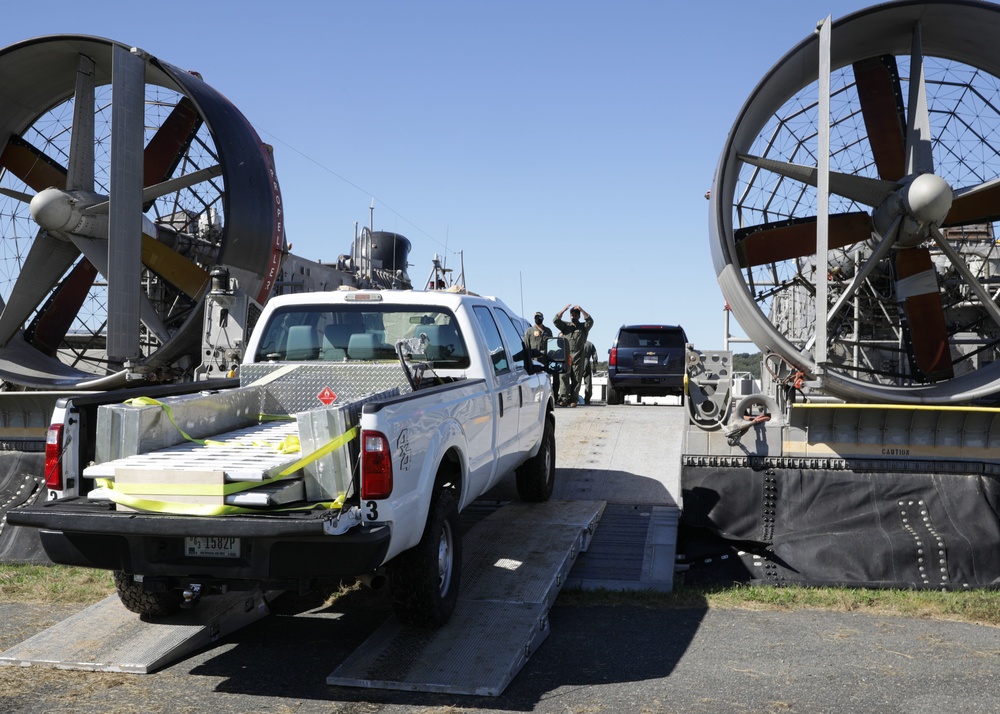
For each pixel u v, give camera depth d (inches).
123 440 176.7
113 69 362.3
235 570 166.4
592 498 335.3
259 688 172.6
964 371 442.0
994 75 324.5
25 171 453.4
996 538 246.1
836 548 251.3
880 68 326.3
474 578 222.5
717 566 258.1
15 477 292.2
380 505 164.6
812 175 303.3
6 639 203.8
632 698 166.2
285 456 173.8
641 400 821.2
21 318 422.6
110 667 180.7
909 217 292.4
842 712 158.7
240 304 355.9
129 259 363.9
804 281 355.9
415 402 183.0
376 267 809.5
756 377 294.4
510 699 165.9
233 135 431.2
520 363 298.0
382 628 193.0
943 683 173.8
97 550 171.3
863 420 266.4
